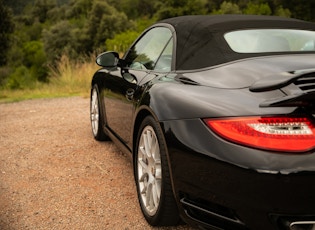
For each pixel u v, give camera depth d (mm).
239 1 111125
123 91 3326
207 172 1918
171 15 79938
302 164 1715
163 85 2521
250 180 1765
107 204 2932
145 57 3367
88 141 4766
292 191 1717
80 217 2713
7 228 2549
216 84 2244
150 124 2473
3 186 3318
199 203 2043
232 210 1877
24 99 9172
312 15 90938
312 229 1805
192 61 2645
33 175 3590
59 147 4527
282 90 1949
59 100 8781
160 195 2334
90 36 88500
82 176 3549
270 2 96812
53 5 159250
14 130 5535
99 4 90188
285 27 2943
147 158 2590
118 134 3666
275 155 1745
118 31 86250
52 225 2592
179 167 2086
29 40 129625
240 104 1947
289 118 1802
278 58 2480
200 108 2053
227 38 2709
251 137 1804
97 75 4508
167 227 2531
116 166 3820
